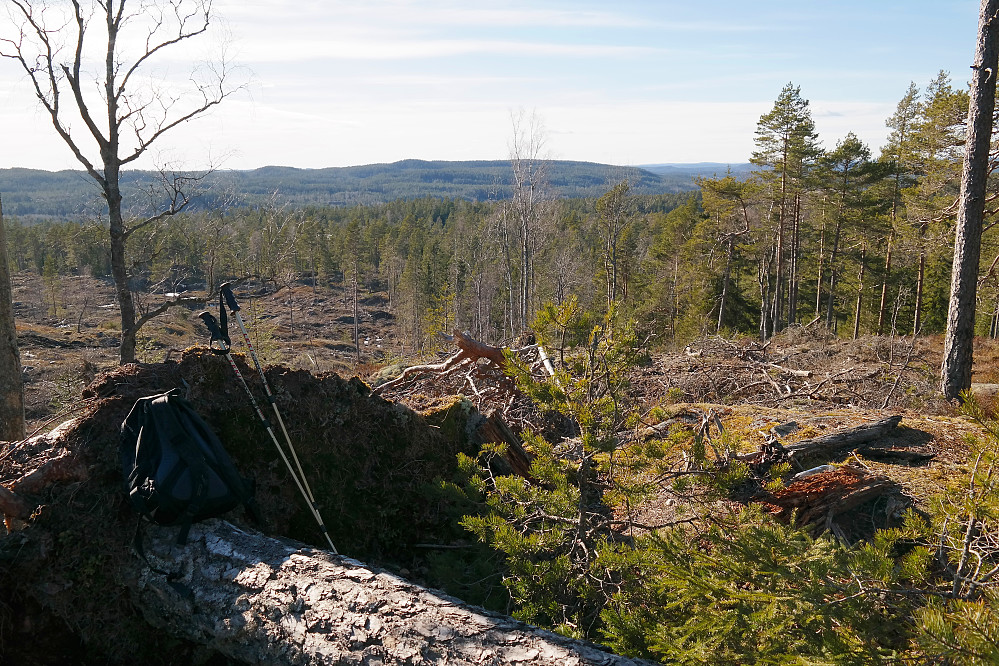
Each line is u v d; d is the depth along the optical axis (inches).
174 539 148.4
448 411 228.1
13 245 3361.2
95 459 155.3
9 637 138.6
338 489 188.5
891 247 1195.3
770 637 117.0
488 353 338.3
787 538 134.0
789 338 658.2
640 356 170.7
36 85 390.6
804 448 240.4
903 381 406.6
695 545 159.8
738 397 387.5
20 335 1565.0
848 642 109.9
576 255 1950.1
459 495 185.6
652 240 2329.0
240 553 143.8
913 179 1302.9
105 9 395.5
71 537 145.6
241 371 186.7
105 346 1612.9
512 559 167.3
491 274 2036.2
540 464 172.1
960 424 272.2
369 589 131.4
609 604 157.2
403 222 3575.3
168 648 145.6
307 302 2866.6
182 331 1349.7
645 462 171.8
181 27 434.3
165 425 150.6
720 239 1414.9
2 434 281.7
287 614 128.6
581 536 171.9
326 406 196.7
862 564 119.1
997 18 363.6
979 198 377.1
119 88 408.2
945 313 1423.5
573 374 174.7
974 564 131.6
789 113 1229.1
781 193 1275.8
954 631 99.6
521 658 113.8
